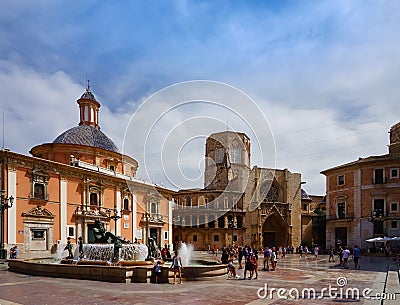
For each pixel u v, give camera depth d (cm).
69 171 4275
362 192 6003
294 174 8419
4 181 3544
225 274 2258
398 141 6475
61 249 4003
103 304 1377
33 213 3788
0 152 3525
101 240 3017
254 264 2230
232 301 1459
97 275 2038
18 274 2327
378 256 5234
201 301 1450
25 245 3678
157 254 2827
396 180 5712
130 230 5109
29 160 3778
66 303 1392
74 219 4291
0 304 1356
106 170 4938
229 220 7350
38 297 1507
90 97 5819
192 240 7112
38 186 3906
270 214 7844
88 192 4500
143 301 1436
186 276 2052
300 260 4384
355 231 6038
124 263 2320
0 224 3497
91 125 5750
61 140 5191
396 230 5606
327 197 6688
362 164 6009
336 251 6319
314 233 8462
